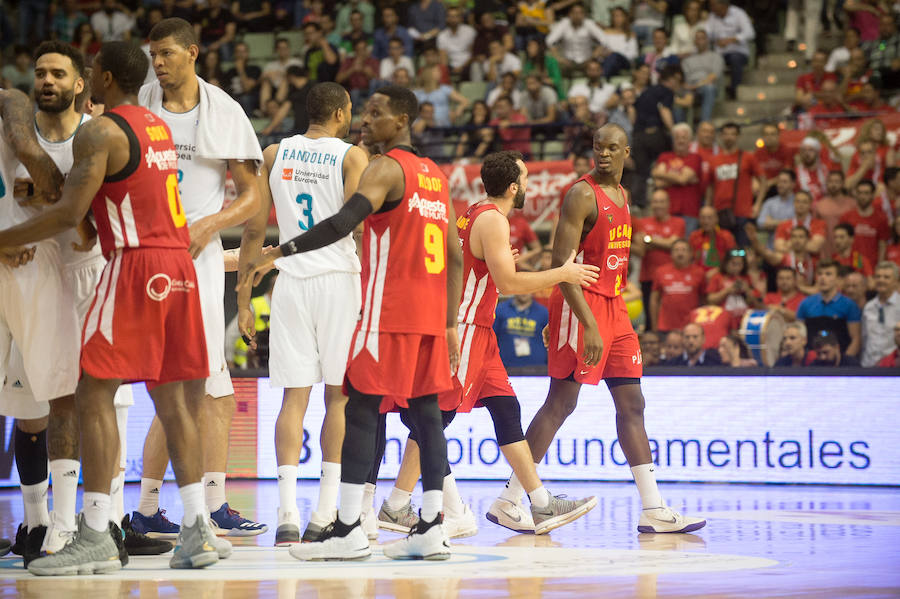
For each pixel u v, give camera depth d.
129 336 8.62
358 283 10.83
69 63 9.47
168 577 8.28
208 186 10.64
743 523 12.43
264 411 19.03
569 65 31.45
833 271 21.16
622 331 12.12
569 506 11.73
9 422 17.98
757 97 30.48
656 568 8.82
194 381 9.50
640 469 11.85
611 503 14.88
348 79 31.30
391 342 9.09
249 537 11.05
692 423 18.19
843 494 16.17
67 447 9.30
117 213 8.69
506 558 9.46
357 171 10.84
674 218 24.94
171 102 10.55
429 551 9.22
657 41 30.25
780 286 22.38
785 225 24.59
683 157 26.03
